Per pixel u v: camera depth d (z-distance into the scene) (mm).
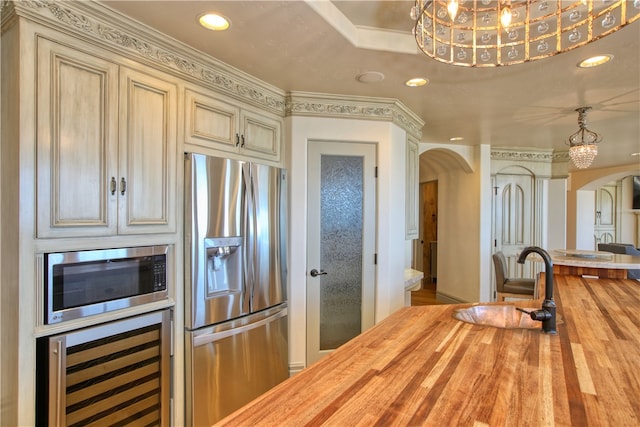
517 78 2514
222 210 2234
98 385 1696
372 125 3002
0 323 1540
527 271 5516
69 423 1590
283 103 2859
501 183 5453
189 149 2131
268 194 2574
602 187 9039
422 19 1501
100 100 1710
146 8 1693
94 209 1688
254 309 2445
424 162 5945
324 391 1009
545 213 5539
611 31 1396
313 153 2914
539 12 1822
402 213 3297
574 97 2918
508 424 849
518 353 1277
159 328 1961
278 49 2102
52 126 1547
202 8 1695
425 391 1004
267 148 2729
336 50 2111
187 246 2076
